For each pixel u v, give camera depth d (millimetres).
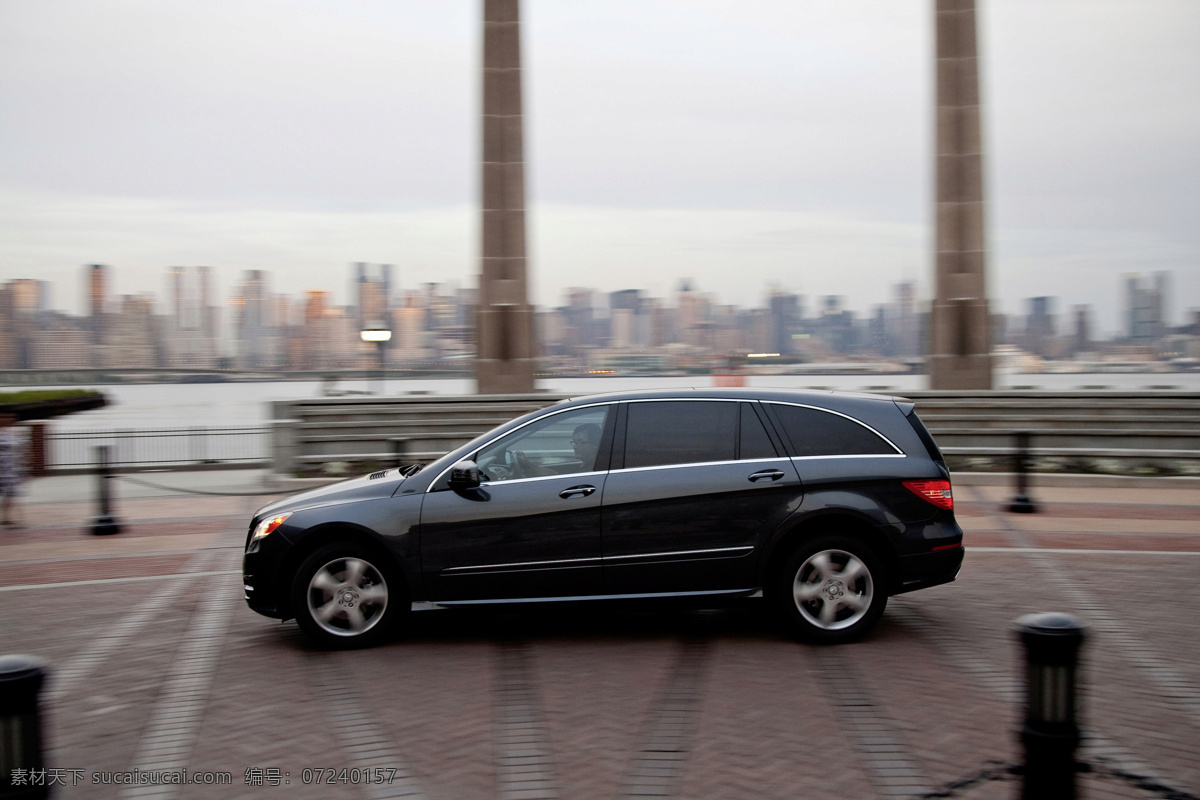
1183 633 6840
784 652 6453
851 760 4645
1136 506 13023
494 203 18016
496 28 17922
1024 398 16016
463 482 6570
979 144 17859
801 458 6719
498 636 6984
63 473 19094
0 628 7438
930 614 7418
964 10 17875
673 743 4891
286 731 5141
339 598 6660
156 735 5113
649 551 6602
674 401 6887
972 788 4312
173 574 9398
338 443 16391
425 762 4703
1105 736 4934
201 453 22578
